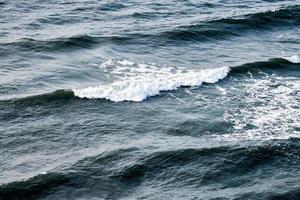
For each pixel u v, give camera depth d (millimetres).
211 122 25188
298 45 40000
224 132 24203
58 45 35625
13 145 22484
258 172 20672
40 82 29438
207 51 37219
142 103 27156
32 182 19359
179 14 47125
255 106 27234
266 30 44094
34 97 26641
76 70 31609
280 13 47438
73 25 41562
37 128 24000
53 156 21641
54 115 25328
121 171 20375
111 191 19250
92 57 34000
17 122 24484
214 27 42500
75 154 21781
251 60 34719
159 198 18859
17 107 25766
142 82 29359
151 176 20266
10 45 35031
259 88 29719
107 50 35562
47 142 22875
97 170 20422
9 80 29391
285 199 18906
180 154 21625
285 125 25000
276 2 55125
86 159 21156
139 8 48531
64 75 30734
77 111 25828
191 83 29812
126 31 40125
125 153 21688
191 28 41438
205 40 40031
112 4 49250
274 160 21469
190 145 22547
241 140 23203
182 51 36844
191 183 19875
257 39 41344
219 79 30719
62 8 46781
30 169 20516
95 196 18922
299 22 46625
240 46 39000
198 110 26609
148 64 33281
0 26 39656
